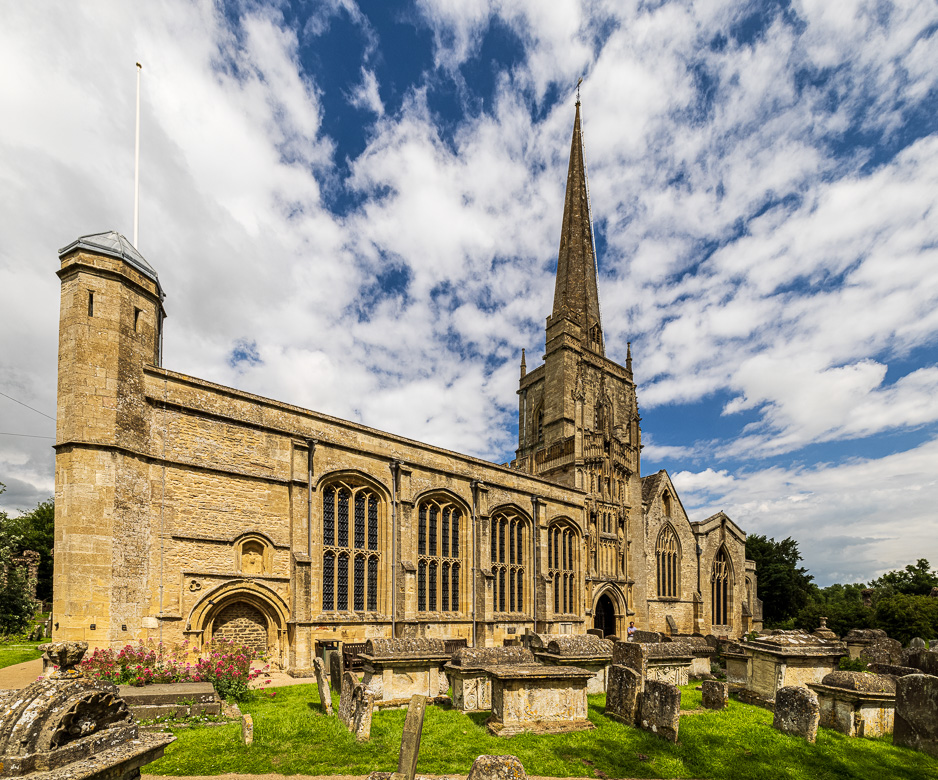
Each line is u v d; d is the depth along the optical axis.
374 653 16.91
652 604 48.19
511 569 36.91
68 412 18.80
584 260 58.06
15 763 5.32
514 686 13.86
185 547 20.94
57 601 17.77
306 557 24.03
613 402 51.31
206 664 16.95
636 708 14.82
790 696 14.75
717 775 11.66
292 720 13.97
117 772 6.02
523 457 53.81
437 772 10.84
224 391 23.03
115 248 20.31
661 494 51.66
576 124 64.62
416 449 31.02
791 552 69.12
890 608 43.03
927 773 12.41
